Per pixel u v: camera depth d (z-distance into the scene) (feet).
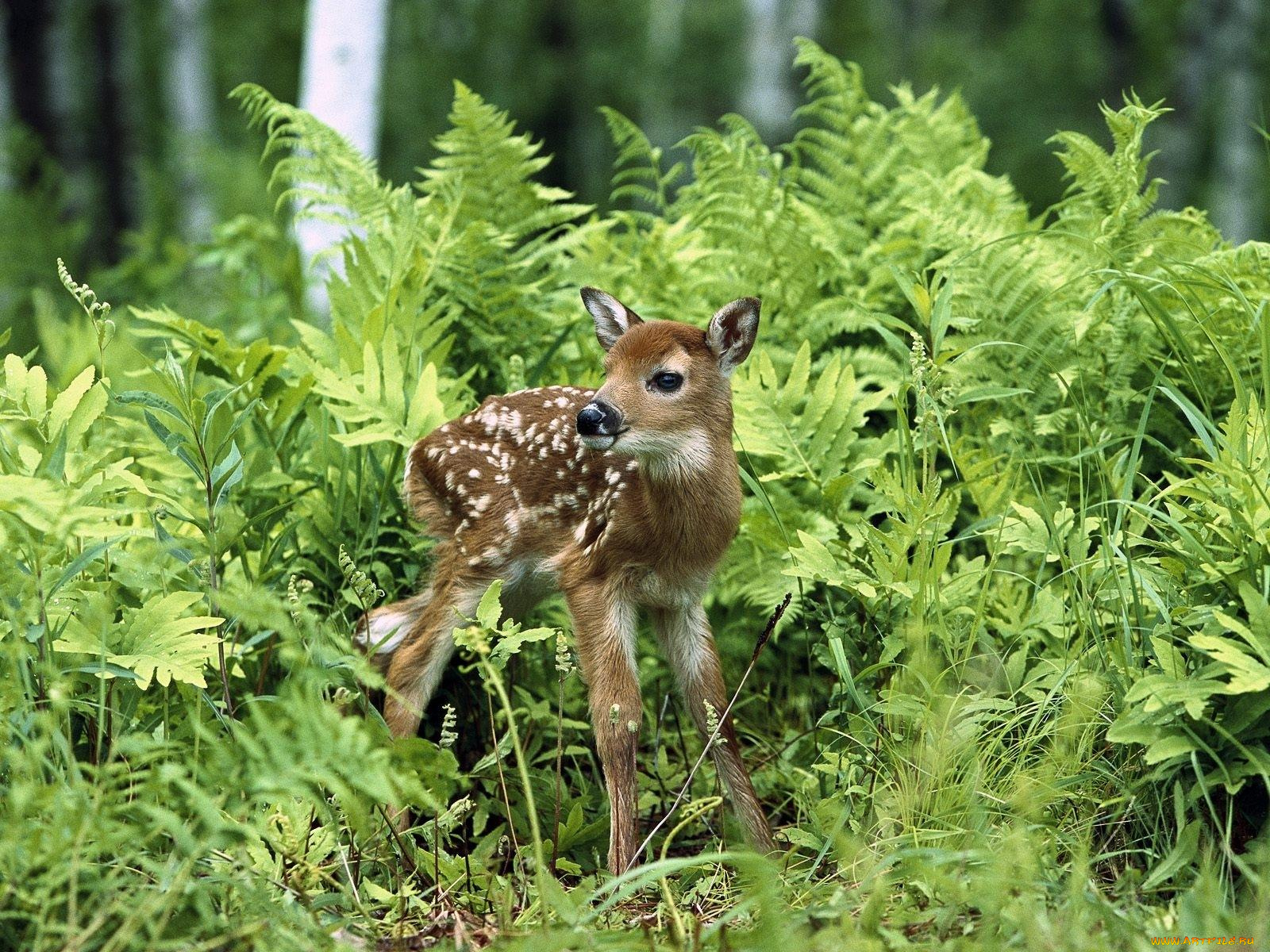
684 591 29.91
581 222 71.72
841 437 33.42
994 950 21.40
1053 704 27.50
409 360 35.17
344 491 32.68
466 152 40.47
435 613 30.99
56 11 129.80
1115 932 22.03
